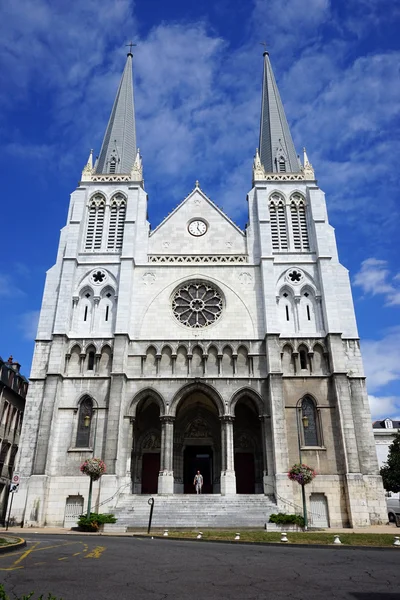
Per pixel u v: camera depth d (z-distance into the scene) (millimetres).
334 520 39281
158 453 47406
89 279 49625
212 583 12828
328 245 51000
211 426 48594
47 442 41219
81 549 20594
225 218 53500
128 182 54969
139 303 48688
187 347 46125
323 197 53594
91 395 43812
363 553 20422
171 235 52719
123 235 51594
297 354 45469
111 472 40094
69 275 48812
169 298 49000
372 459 41625
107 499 38969
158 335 47188
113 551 19984
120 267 49469
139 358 45719
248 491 46281
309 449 41781
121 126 61562
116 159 58031
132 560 17141
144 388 44281
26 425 42594
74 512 39844
